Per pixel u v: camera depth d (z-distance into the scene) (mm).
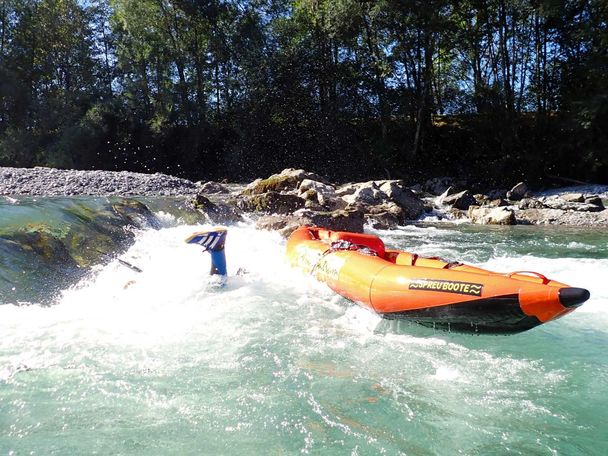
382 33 26922
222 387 3998
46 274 6566
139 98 31500
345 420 3564
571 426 3523
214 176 31141
